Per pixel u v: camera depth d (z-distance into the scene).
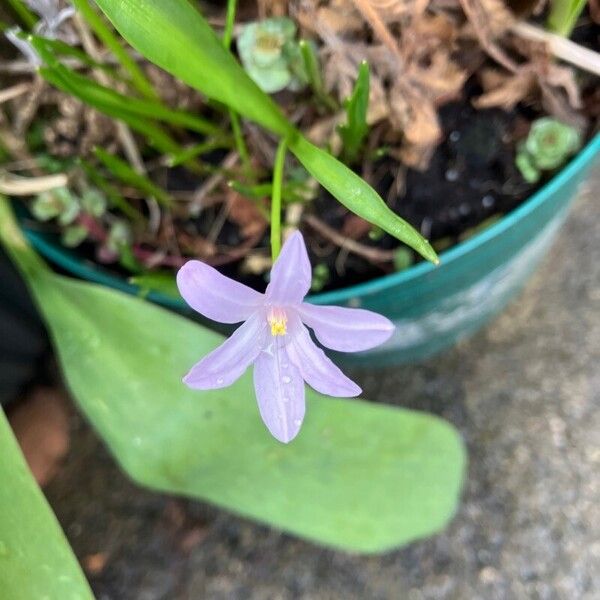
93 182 0.16
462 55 0.14
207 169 0.15
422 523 0.16
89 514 0.22
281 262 0.09
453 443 0.16
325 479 0.16
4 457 0.13
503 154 0.15
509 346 0.21
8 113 0.16
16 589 0.13
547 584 0.20
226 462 0.16
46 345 0.23
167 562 0.21
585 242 0.22
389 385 0.22
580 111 0.14
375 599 0.20
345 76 0.14
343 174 0.11
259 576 0.21
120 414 0.16
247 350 0.11
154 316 0.15
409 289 0.15
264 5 0.14
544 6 0.14
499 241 0.14
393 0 0.13
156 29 0.10
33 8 0.14
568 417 0.21
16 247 0.15
